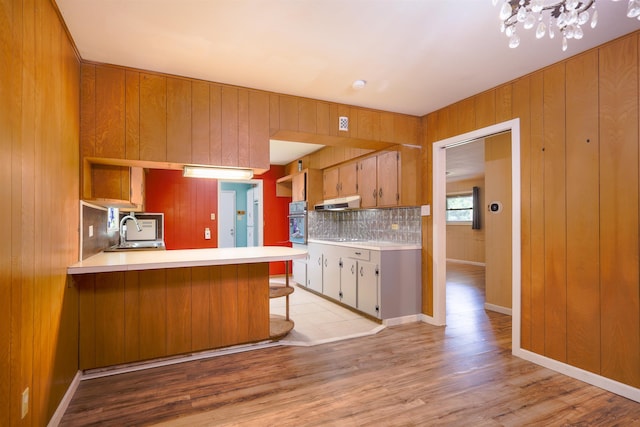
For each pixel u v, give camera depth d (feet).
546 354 8.53
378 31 6.97
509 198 13.52
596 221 7.59
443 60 8.24
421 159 12.58
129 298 8.45
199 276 9.20
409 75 9.07
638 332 6.93
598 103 7.55
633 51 7.00
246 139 9.68
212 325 9.32
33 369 5.02
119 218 14.38
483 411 6.60
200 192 18.15
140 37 7.11
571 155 8.04
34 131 5.00
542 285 8.62
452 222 30.22
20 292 4.53
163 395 7.20
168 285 8.85
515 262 9.21
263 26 6.77
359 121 11.44
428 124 12.27
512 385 7.61
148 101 8.57
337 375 8.11
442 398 7.07
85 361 8.00
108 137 8.15
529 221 8.91
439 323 11.94
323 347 9.92
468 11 6.30
